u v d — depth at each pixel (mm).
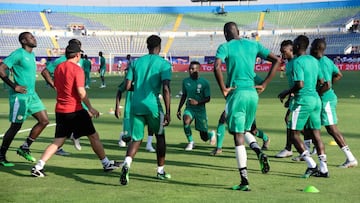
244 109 5992
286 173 7027
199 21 73688
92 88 28750
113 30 71938
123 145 9609
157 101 6398
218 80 5887
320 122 6961
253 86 6059
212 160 8133
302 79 6746
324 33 65250
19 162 7891
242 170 5938
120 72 56375
